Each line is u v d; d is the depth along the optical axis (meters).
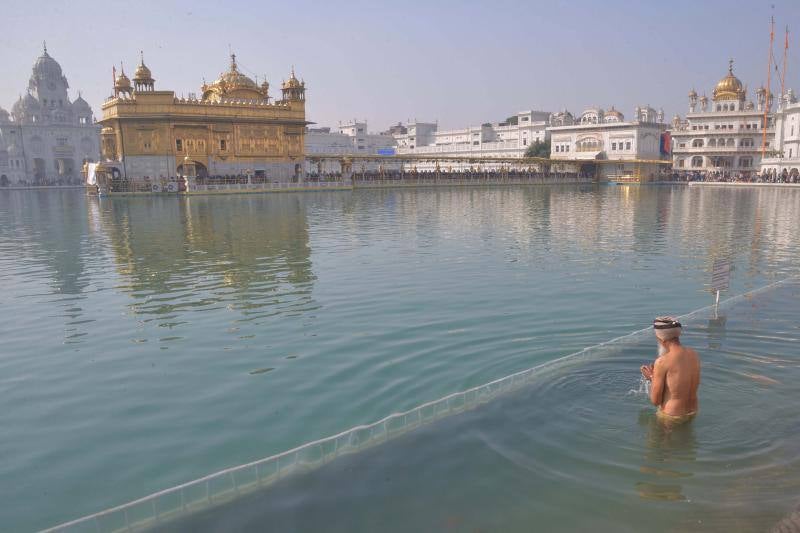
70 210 38.25
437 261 15.23
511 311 9.79
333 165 105.69
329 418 5.84
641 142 82.44
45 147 98.81
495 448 4.94
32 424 5.98
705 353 7.24
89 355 8.09
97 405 6.39
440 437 5.15
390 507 4.14
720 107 88.00
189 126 56.28
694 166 89.38
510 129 104.81
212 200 46.03
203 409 6.16
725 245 18.09
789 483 4.37
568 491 4.31
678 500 4.18
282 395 6.45
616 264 14.52
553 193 57.09
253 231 23.31
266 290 11.90
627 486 4.37
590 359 7.01
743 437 5.11
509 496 4.25
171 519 4.05
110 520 4.06
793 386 6.19
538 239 19.92
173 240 20.67
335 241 19.80
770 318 8.80
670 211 32.59
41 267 15.57
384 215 30.84
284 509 4.14
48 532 3.93
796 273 13.14
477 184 74.50
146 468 5.02
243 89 61.12
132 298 11.51
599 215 30.11
